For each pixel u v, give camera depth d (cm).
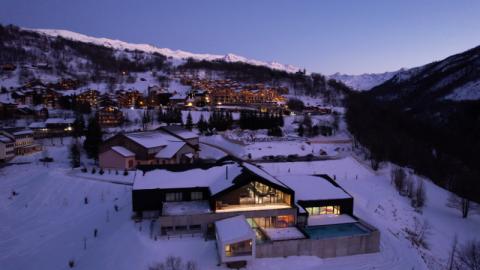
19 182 6159
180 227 3703
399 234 4594
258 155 7994
